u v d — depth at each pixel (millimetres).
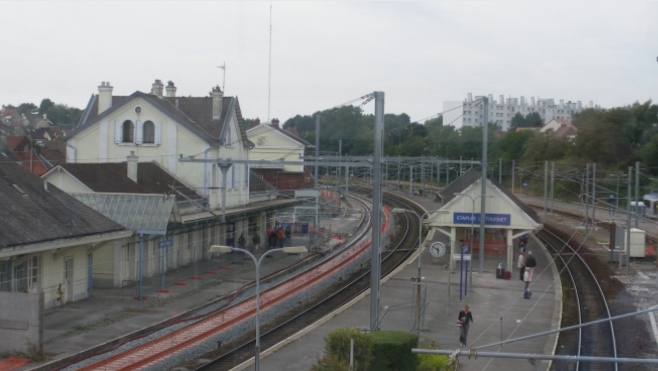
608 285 31891
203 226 36031
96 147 40531
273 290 30312
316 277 33781
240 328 23406
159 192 35969
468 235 43219
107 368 17547
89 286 27297
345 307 26422
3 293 18812
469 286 30547
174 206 30141
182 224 31875
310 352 19797
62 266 25625
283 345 20594
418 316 21500
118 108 40156
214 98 41625
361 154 89188
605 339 22594
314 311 27281
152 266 32969
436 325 23859
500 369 18625
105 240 26500
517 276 33781
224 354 19938
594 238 46094
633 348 21500
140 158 40188
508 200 33500
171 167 39812
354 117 93625
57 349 19562
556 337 22297
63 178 31953
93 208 29219
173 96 43594
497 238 44594
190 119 41594
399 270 35531
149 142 40250
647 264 37719
